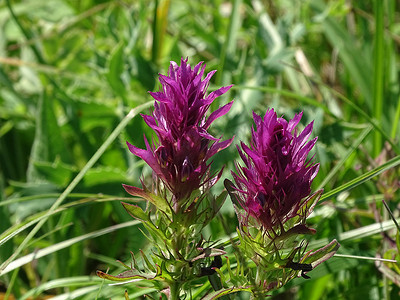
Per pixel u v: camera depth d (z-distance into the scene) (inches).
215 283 11.4
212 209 10.2
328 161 17.0
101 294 14.3
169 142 9.5
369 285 14.9
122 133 18.5
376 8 19.3
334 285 16.0
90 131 22.0
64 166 17.6
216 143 9.8
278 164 9.3
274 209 9.6
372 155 18.4
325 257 10.1
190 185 9.7
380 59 19.3
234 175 9.8
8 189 21.3
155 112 9.7
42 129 19.3
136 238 17.2
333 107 22.0
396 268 13.3
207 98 9.3
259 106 20.2
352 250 14.2
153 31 22.2
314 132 16.9
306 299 15.1
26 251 17.5
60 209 13.3
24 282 18.0
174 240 10.1
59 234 17.3
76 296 14.0
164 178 9.8
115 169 17.6
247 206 9.6
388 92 21.0
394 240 14.3
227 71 21.8
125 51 21.7
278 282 10.3
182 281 10.2
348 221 16.7
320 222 15.7
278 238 9.7
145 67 21.4
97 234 14.6
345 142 19.0
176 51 22.2
